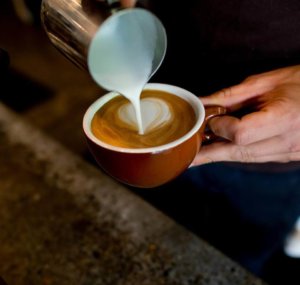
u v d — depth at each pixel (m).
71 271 0.42
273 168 0.53
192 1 0.45
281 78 0.37
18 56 1.44
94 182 0.52
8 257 0.44
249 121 0.33
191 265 0.42
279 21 0.42
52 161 0.56
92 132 0.33
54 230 0.46
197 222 0.68
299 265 0.71
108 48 0.28
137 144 0.32
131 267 0.42
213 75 0.48
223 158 0.37
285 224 0.65
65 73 1.33
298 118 0.34
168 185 0.67
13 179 0.54
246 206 0.64
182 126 0.33
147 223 0.46
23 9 1.59
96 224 0.47
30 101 1.22
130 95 0.32
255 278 0.40
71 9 0.28
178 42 0.49
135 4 0.28
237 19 0.43
